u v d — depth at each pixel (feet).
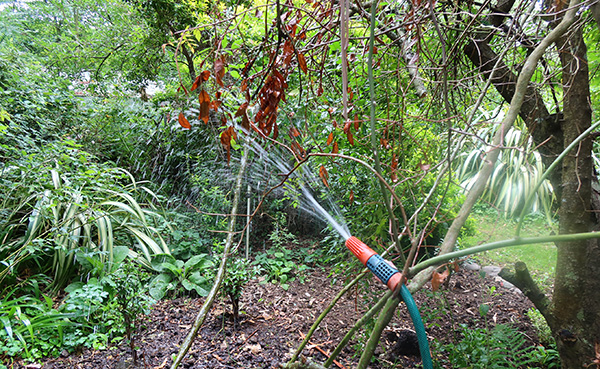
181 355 3.05
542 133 5.03
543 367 6.35
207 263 10.83
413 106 7.09
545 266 11.48
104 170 12.97
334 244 9.13
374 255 2.37
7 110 12.42
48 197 10.00
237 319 8.80
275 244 12.59
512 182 14.39
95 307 8.35
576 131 4.05
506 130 2.71
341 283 10.53
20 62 15.31
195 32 3.15
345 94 1.94
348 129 3.11
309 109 6.49
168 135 15.89
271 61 3.11
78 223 10.80
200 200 13.64
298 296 10.09
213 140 13.47
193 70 14.32
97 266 9.55
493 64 5.30
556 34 2.86
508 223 13.76
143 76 19.58
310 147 6.45
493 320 8.45
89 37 23.59
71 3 26.96
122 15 21.72
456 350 6.04
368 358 2.12
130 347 7.68
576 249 4.14
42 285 9.96
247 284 10.84
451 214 7.36
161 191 15.37
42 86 15.55
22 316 7.79
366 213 7.02
